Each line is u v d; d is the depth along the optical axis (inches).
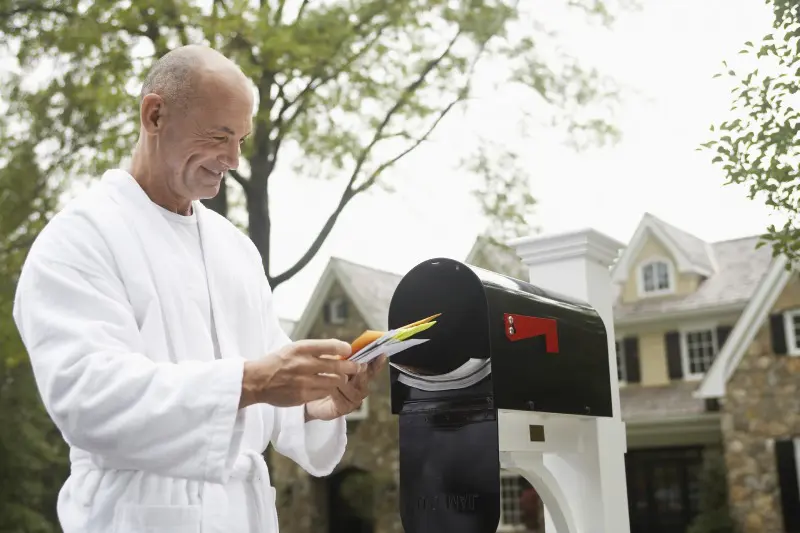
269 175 409.7
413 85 418.6
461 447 82.6
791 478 613.6
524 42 410.3
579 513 108.8
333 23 366.6
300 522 761.6
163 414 57.7
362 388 75.9
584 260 115.0
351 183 413.7
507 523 717.9
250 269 78.0
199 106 65.6
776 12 141.4
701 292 751.7
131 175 71.2
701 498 655.8
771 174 139.3
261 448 72.7
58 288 61.7
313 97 398.3
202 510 63.2
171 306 67.0
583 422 109.8
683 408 705.6
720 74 145.8
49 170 390.3
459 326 84.1
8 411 649.0
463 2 404.5
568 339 96.3
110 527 60.9
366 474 747.4
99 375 58.2
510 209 411.8
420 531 84.1
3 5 363.9
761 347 638.5
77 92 364.5
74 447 65.3
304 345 61.2
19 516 634.2
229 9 338.0
